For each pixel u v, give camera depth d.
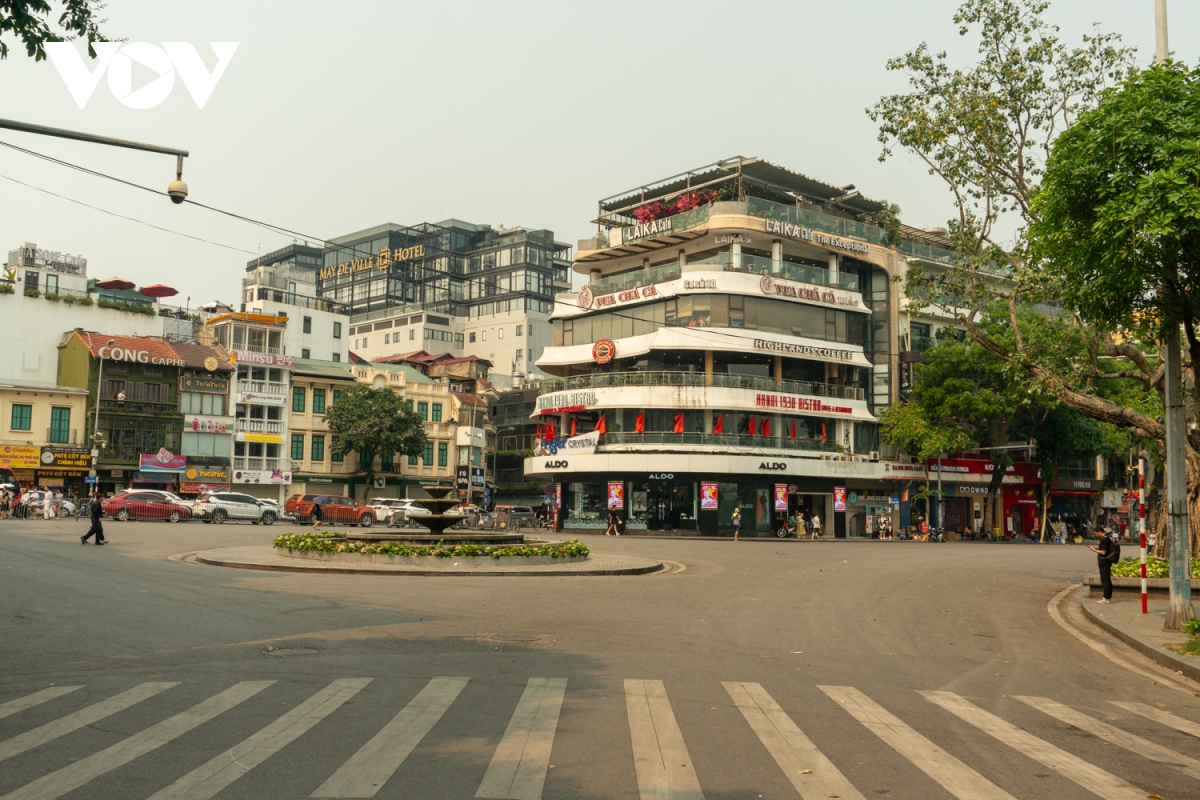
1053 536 61.12
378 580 19.38
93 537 30.69
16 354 54.53
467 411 72.12
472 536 26.00
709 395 51.44
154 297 67.06
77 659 9.97
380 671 9.50
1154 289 13.52
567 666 9.99
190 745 6.64
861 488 56.81
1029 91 22.08
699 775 6.08
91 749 6.52
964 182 23.34
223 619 12.91
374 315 111.25
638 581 20.81
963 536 60.84
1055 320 25.12
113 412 54.38
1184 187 11.81
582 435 53.16
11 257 64.44
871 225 59.12
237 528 41.59
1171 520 14.12
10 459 50.38
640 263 58.81
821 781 6.04
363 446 64.06
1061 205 13.77
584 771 6.12
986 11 22.11
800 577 22.56
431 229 119.06
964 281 24.23
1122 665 11.79
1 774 5.92
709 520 50.38
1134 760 6.88
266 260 128.50
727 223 52.03
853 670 10.38
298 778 5.88
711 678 9.52
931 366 55.38
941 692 9.30
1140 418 21.39
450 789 5.70
